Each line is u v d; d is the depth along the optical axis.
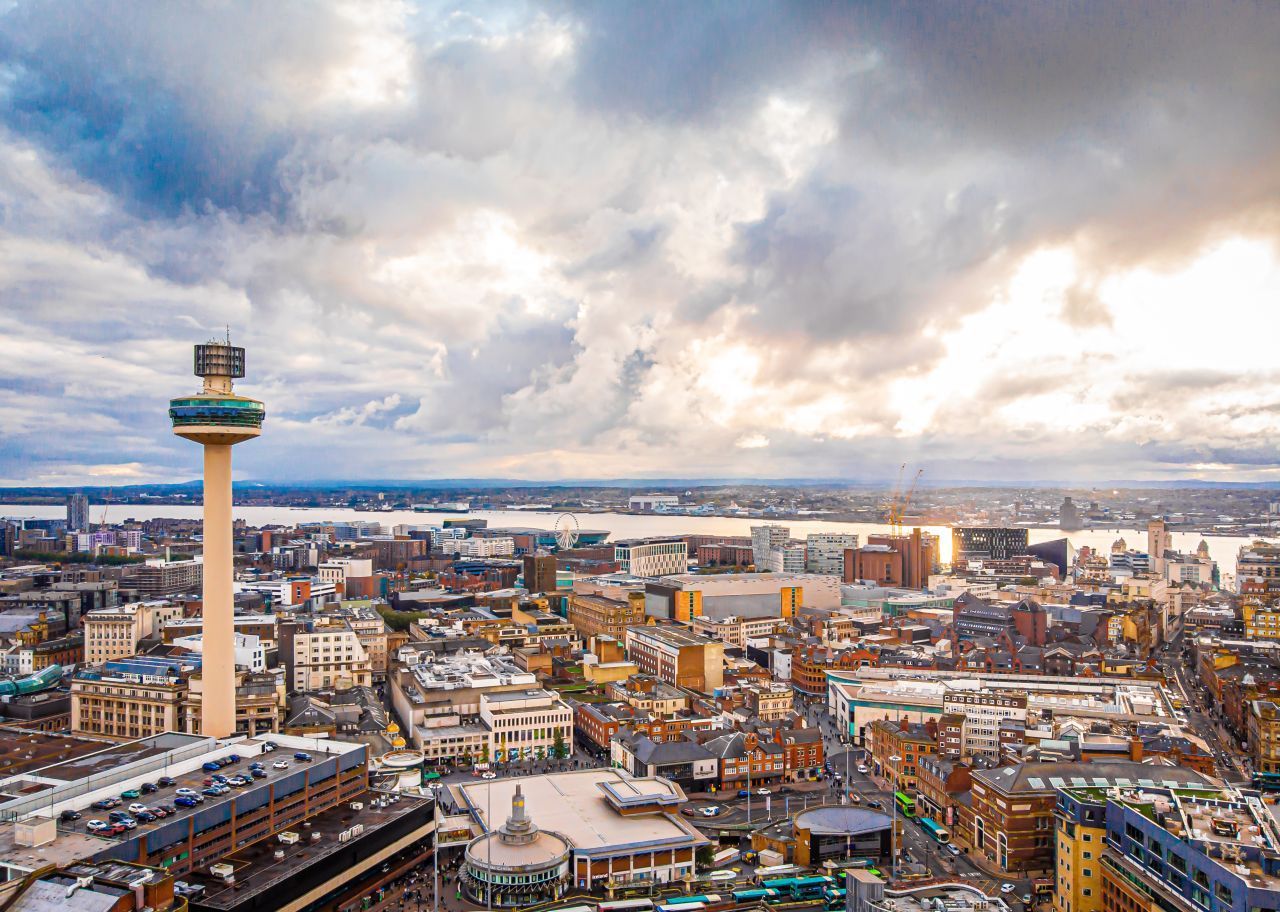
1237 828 198.75
